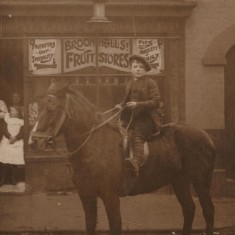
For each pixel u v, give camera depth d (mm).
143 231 10672
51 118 8344
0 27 13156
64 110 8422
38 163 13320
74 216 11484
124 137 8852
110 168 8672
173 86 13508
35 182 13328
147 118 9008
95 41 13383
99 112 8867
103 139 8734
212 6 13492
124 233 10648
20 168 13742
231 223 11180
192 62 13508
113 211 8711
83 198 8727
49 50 13328
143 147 8867
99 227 10766
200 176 9469
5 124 13383
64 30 13281
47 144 8375
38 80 13391
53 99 8359
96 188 8672
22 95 13750
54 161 13336
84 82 13453
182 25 13469
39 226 10758
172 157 9266
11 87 13727
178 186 9578
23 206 12203
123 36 13406
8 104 13891
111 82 13492
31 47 13297
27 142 13398
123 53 13438
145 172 9062
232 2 13508
